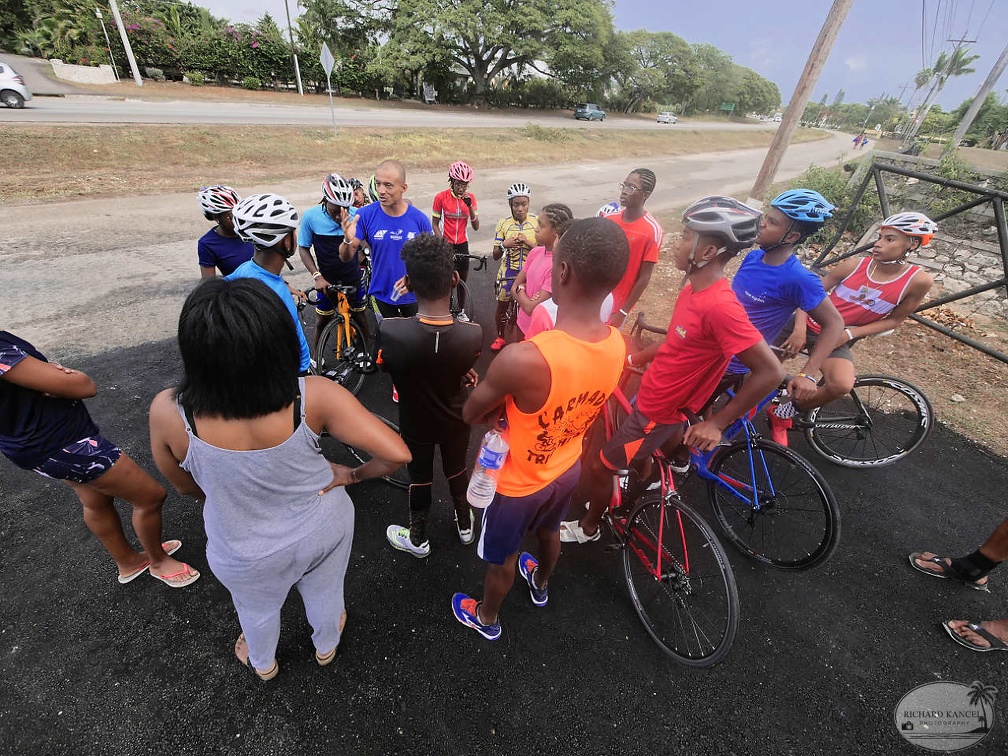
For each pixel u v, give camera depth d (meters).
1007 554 2.52
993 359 5.27
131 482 2.05
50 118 13.09
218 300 1.13
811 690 2.23
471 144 17.98
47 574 2.45
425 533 2.77
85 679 2.05
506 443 1.62
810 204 2.36
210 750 1.87
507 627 2.39
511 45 32.38
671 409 2.31
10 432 1.71
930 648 2.44
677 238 9.20
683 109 60.44
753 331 1.85
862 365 5.11
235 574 1.51
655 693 2.17
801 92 7.32
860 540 3.05
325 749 1.90
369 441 1.44
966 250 7.07
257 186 10.38
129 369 4.14
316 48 29.33
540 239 3.24
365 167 13.33
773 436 3.51
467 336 2.07
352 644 2.26
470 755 1.91
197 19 27.45
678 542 2.93
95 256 6.39
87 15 23.86
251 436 1.29
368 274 5.08
